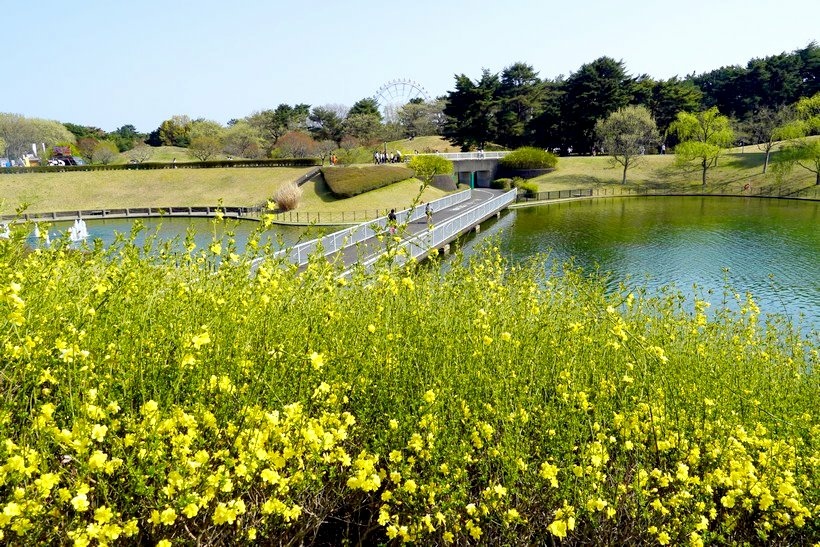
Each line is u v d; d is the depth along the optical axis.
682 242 26.83
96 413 2.45
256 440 2.56
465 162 54.97
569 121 64.50
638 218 35.75
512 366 4.26
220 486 2.47
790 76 65.81
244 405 2.81
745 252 23.98
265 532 2.69
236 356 3.49
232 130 69.38
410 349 4.12
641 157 60.12
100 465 2.26
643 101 64.88
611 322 4.98
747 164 52.69
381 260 5.46
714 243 26.30
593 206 43.28
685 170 54.66
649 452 3.55
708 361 5.63
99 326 3.50
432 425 3.18
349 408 3.62
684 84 72.38
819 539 3.35
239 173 48.78
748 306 8.23
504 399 3.60
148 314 3.63
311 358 2.98
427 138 87.81
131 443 2.47
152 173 50.00
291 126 73.06
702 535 3.09
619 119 55.53
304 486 2.69
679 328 7.09
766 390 5.30
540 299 7.25
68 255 5.44
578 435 3.41
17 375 2.80
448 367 3.98
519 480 3.15
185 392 3.12
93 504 2.51
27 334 2.85
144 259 5.18
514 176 59.16
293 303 4.71
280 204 39.19
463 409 3.51
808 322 14.38
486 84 69.12
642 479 3.11
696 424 3.81
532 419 3.61
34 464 2.26
